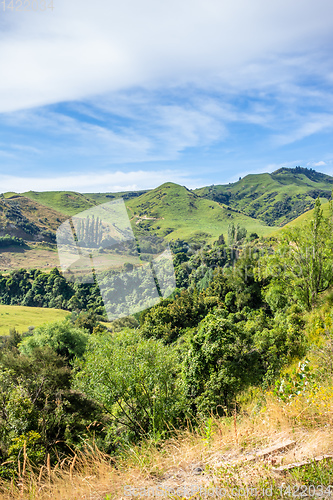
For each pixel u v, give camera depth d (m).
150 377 10.42
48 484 3.22
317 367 5.80
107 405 11.34
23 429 10.19
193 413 9.91
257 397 7.57
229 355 10.69
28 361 19.59
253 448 3.37
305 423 3.65
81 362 14.89
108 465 3.50
